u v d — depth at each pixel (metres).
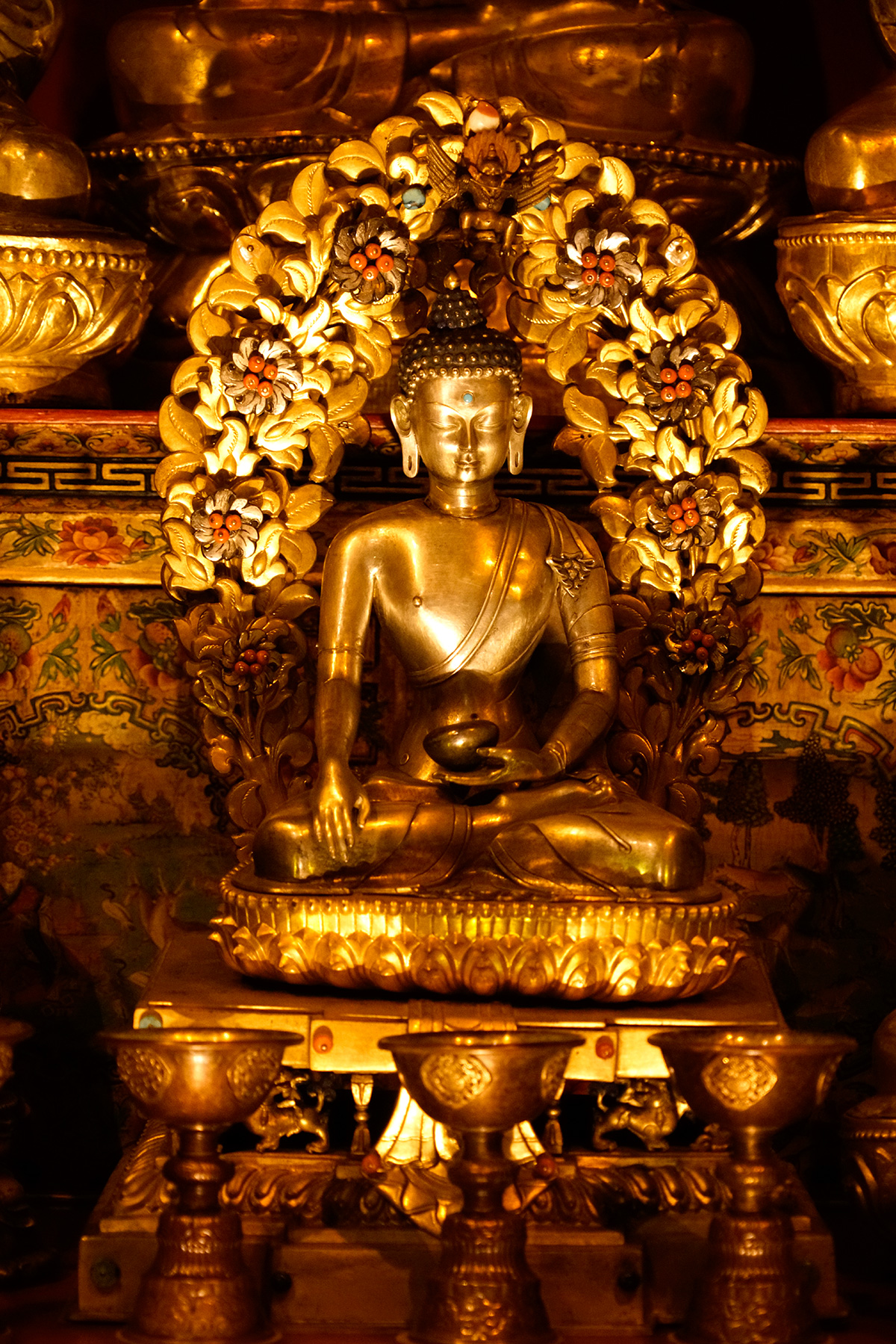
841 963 6.38
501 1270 4.74
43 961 6.27
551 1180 5.08
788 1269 4.84
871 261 6.24
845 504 6.39
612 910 5.24
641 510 6.02
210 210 6.95
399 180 5.79
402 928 5.24
